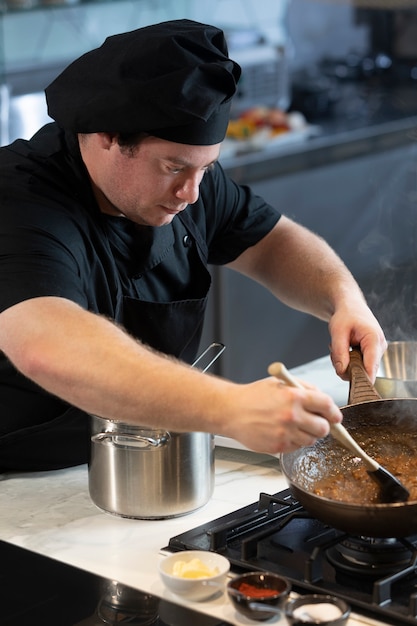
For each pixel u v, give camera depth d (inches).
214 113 65.9
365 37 211.0
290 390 55.4
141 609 56.7
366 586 57.4
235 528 63.9
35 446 75.1
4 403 74.9
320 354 168.7
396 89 204.7
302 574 58.7
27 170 71.4
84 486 74.4
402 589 56.8
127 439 66.9
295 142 177.8
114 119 65.1
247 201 90.4
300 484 64.4
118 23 185.2
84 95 66.5
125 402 57.9
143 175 67.6
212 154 67.5
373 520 56.0
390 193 183.2
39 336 60.6
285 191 164.1
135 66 64.6
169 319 79.9
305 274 87.7
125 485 67.6
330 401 55.9
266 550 61.6
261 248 91.1
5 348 62.9
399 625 54.0
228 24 200.8
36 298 63.2
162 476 67.2
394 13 204.8
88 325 60.8
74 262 68.8
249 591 55.7
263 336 159.2
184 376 58.0
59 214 70.0
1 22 168.1
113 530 66.8
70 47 179.5
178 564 58.9
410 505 55.6
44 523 68.1
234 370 156.6
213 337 153.1
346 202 175.8
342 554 60.7
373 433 68.1
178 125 64.4
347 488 64.7
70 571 61.1
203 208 86.0
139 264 78.1
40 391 74.4
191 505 68.3
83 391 58.9
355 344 77.7
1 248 66.3
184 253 82.6
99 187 72.0
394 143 185.9
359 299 82.5
